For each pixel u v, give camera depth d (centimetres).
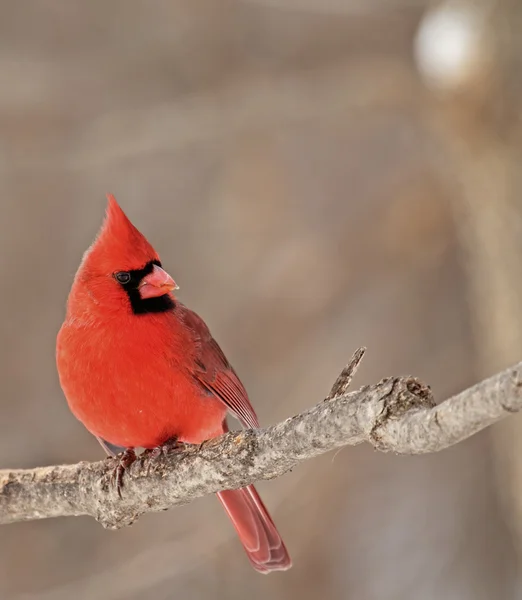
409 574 1037
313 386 1110
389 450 417
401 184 1192
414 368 1129
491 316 980
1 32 1205
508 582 1016
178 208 1199
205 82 1170
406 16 1137
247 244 1195
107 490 562
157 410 600
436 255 1164
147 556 961
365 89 1066
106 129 1121
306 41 1169
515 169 964
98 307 593
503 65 952
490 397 357
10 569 1011
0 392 1105
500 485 978
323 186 1217
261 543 669
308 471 1070
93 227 1173
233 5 1185
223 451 504
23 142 1165
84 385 596
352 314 1170
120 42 1210
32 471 593
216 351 638
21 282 1146
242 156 1196
